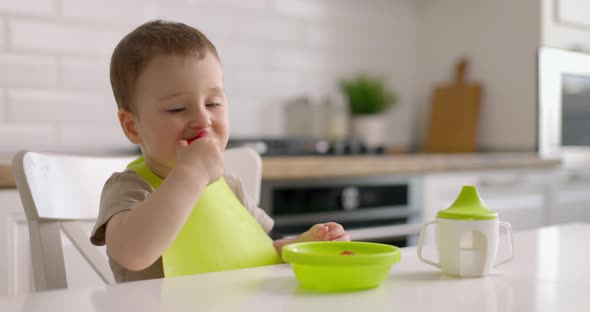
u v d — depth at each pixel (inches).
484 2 117.2
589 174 116.9
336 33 117.7
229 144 95.4
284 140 101.6
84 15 88.3
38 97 84.7
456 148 120.0
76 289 24.7
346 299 23.2
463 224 27.1
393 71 126.9
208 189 36.5
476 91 117.5
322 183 84.0
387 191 91.0
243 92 106.0
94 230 34.0
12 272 58.3
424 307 22.0
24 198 36.3
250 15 106.0
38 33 84.4
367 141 118.1
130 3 92.4
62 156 40.3
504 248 35.3
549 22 109.5
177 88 34.6
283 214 80.2
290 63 111.7
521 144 111.7
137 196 35.3
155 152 35.7
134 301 22.8
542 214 109.6
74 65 87.7
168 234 29.6
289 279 26.8
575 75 114.3
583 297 23.7
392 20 126.2
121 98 37.7
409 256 33.0
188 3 98.5
